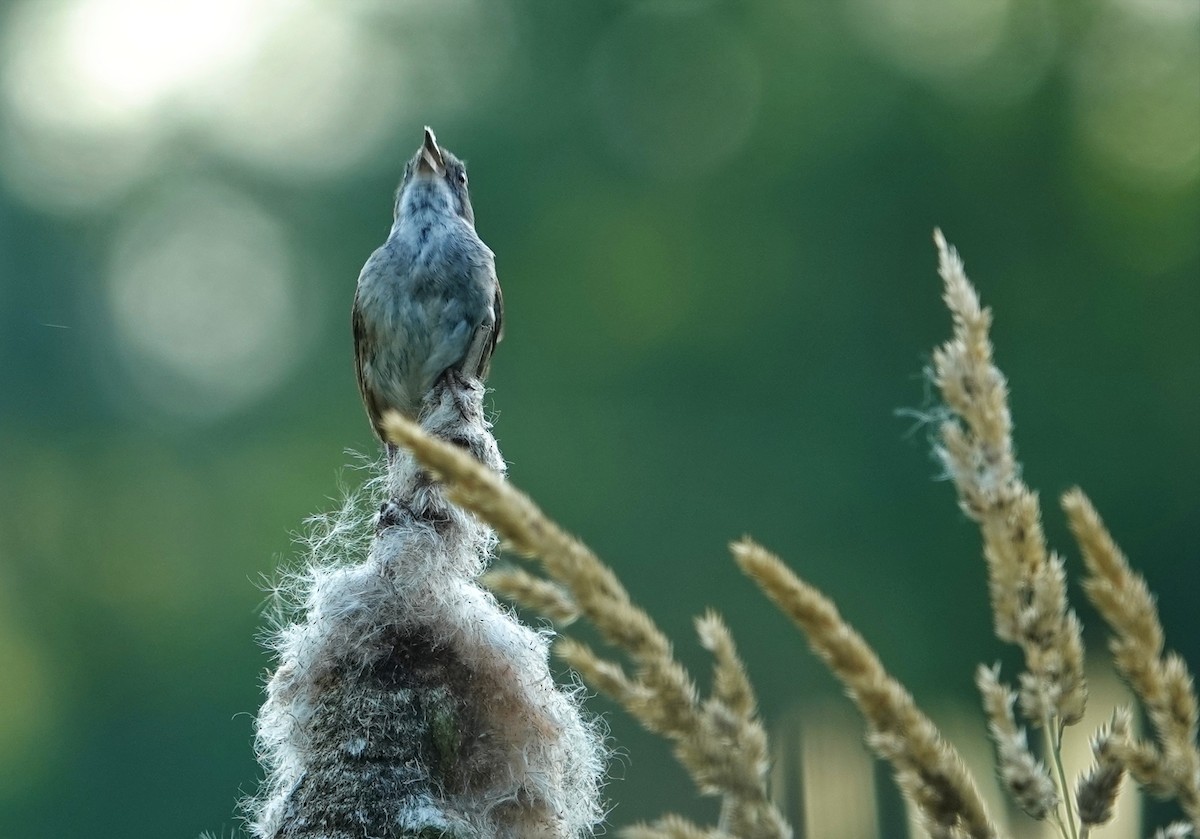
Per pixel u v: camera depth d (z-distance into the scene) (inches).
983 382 90.9
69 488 904.3
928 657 711.1
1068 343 792.3
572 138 898.1
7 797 786.8
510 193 880.9
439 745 123.3
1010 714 89.5
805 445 773.9
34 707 823.7
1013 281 810.8
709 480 781.3
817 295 807.1
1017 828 92.5
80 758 805.2
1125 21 850.1
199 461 895.7
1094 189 829.2
